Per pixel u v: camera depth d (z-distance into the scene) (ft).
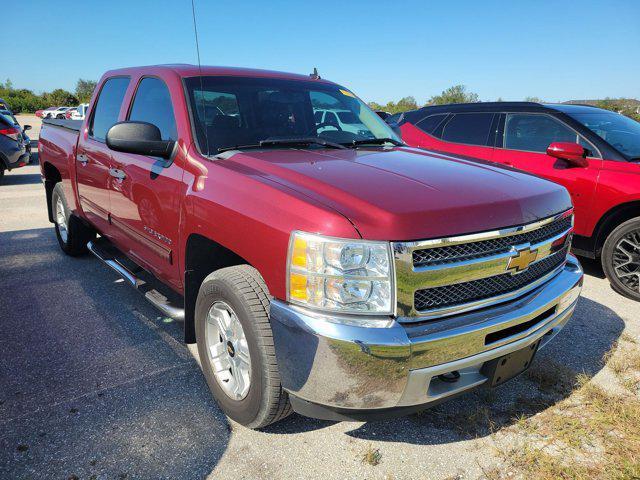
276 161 8.16
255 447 7.79
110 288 14.29
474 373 7.16
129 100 11.59
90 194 13.35
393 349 5.97
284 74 11.96
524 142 17.72
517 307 7.14
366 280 6.06
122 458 7.47
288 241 6.41
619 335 11.76
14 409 8.59
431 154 9.87
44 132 17.24
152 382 9.50
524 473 7.30
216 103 9.79
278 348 6.56
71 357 10.39
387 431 8.23
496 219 6.82
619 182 14.66
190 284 8.96
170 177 9.10
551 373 9.84
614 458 7.57
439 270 6.33
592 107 18.39
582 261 18.25
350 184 7.01
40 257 17.19
